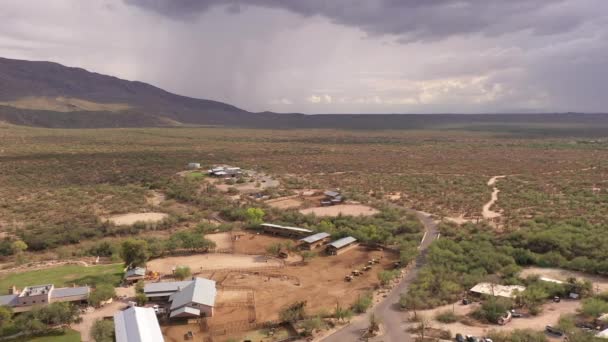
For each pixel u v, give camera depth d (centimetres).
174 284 8306
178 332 6938
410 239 11262
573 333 6172
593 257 9425
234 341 6550
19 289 8600
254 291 8494
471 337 6253
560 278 8706
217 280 9044
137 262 9638
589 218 12600
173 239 11144
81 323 7194
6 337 6738
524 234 10750
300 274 9369
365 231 11775
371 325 6750
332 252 10638
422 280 8494
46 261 10475
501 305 7088
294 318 7194
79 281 8969
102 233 12694
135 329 6266
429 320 7000
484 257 9431
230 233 12388
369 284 8744
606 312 6875
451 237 11469
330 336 6669
